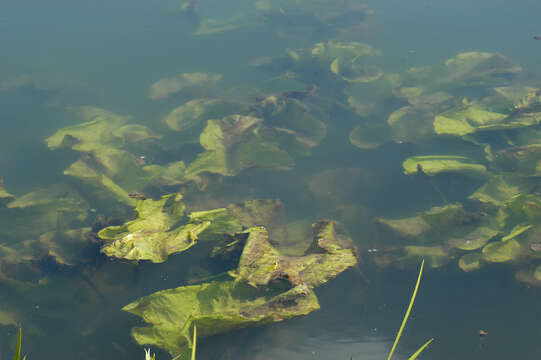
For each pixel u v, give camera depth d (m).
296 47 2.42
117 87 2.16
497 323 1.39
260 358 1.35
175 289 1.40
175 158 1.82
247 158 1.76
